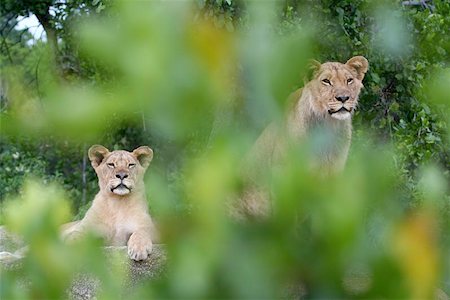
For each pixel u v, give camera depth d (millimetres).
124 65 2021
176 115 2043
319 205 2035
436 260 2061
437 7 13898
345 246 2002
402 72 16797
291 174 2061
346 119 13914
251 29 2123
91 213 15812
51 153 27250
